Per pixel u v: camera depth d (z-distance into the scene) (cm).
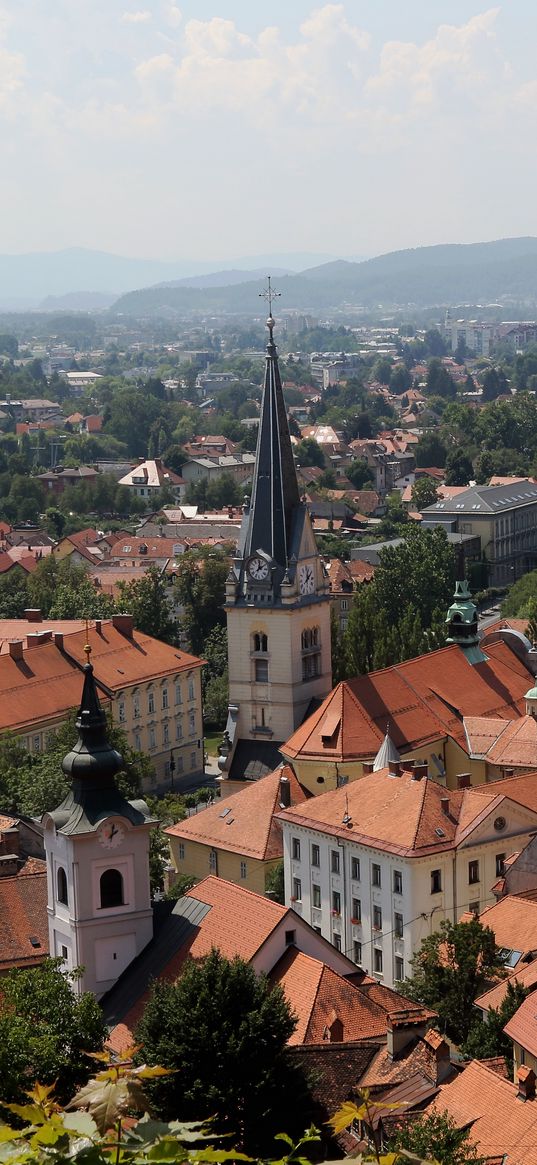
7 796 16812
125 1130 2686
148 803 18038
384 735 16788
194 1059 8206
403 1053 8900
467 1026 10288
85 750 11150
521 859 13625
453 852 13700
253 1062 8288
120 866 10994
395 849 13662
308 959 10194
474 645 18712
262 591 18400
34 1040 8075
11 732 19462
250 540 18562
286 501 18525
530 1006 9038
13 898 12294
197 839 16388
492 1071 8325
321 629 18775
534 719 17025
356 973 10681
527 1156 7494
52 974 8900
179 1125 2691
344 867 14388
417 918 13600
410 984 10950
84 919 10912
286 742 17600
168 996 8762
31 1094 2881
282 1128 8150
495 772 16888
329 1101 8544
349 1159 2842
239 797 16675
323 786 16675
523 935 11394
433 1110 8038
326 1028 9575
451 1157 6944
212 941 10644
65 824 11031
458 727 17412
